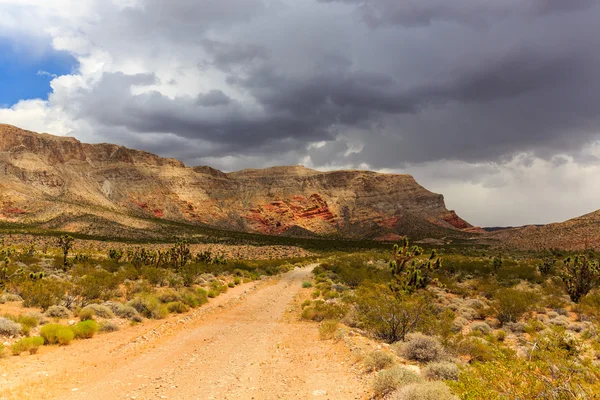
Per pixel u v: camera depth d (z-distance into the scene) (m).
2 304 19.08
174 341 14.78
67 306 19.44
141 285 26.62
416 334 13.68
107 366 11.12
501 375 6.09
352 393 8.72
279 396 8.67
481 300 28.38
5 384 8.95
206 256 54.81
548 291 32.81
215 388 9.23
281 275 53.03
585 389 5.62
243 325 18.88
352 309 19.42
